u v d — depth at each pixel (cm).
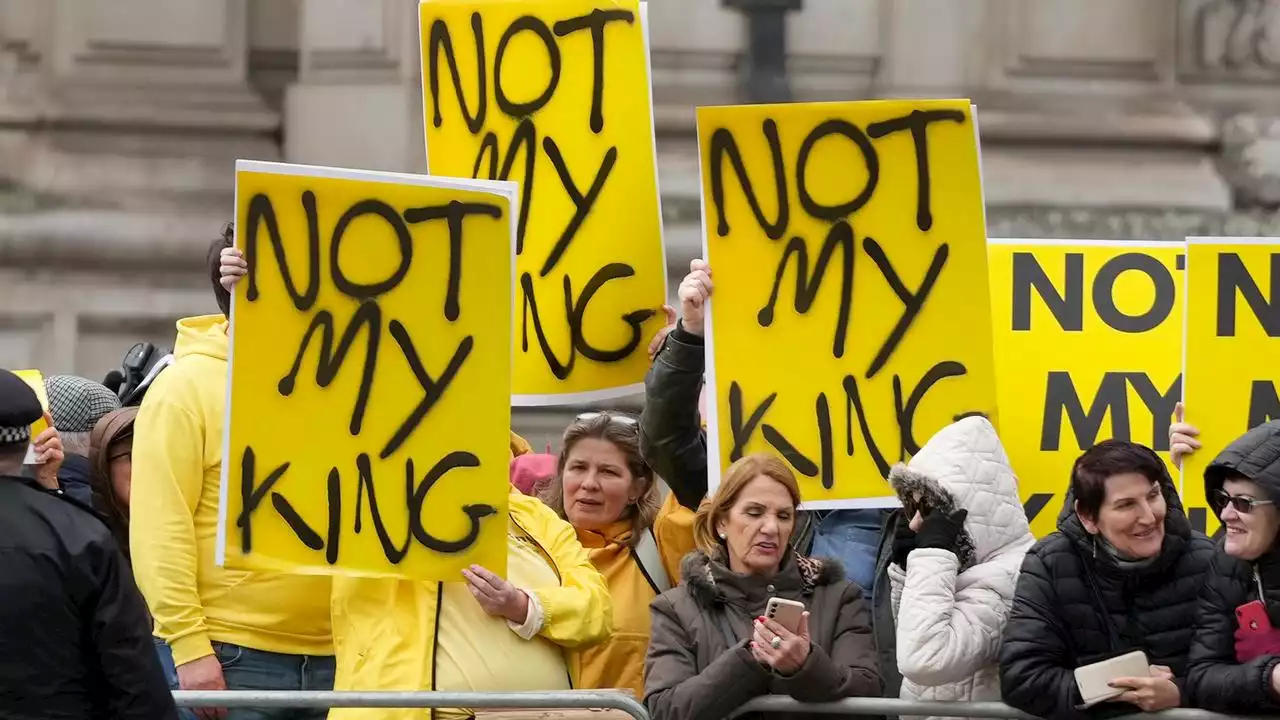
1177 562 1484
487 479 1616
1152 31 3644
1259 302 1733
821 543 1752
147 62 3584
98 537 1372
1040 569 1495
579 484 1788
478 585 1603
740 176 1681
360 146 3541
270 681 1655
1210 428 1731
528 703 1523
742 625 1530
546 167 1777
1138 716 1463
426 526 1611
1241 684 1441
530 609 1616
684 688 1486
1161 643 1480
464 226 1627
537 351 1777
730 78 3562
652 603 1556
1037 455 1820
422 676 1598
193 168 3572
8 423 1381
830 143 1681
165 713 1377
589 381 1772
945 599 1511
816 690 1477
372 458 1614
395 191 1622
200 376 1675
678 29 3534
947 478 1562
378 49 3534
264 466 1602
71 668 1365
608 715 1580
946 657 1495
